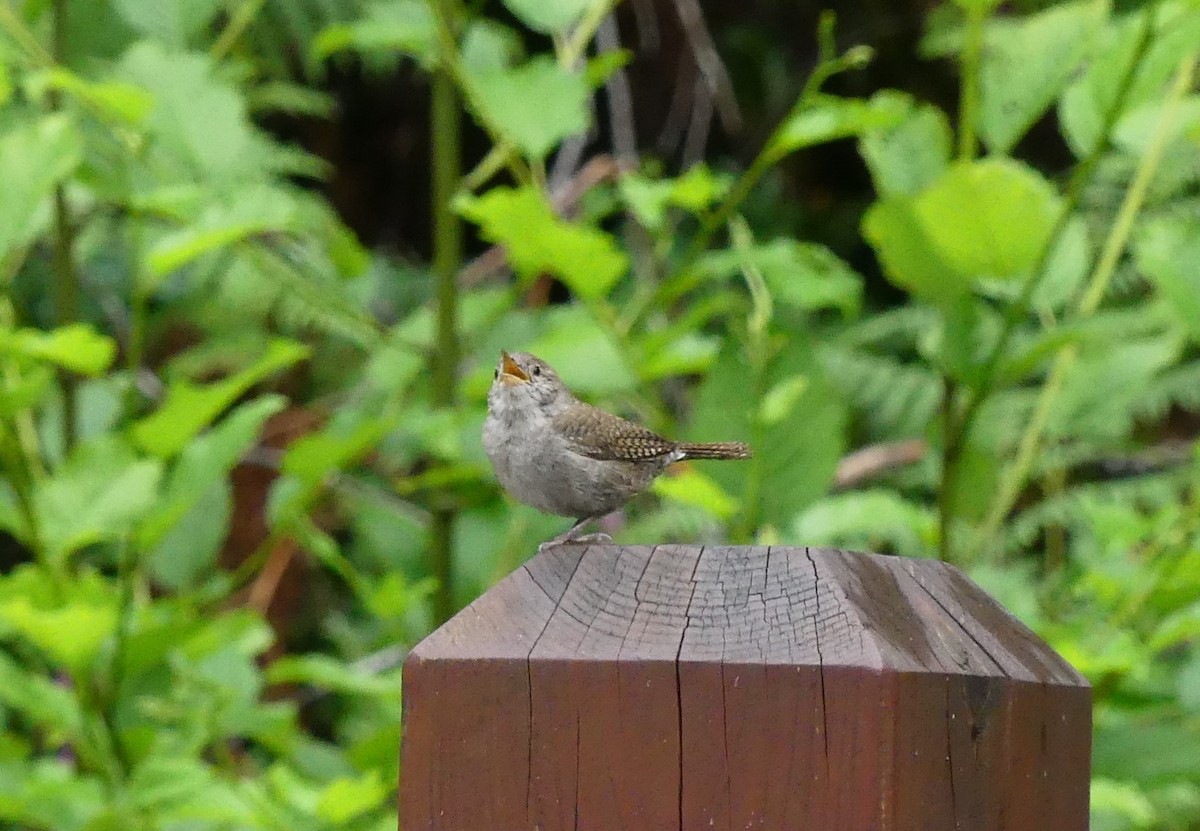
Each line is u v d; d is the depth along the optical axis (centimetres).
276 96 1295
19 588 831
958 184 762
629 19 1691
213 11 1002
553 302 1664
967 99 878
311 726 1340
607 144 1728
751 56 1716
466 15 928
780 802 435
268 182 1036
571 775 450
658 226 918
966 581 515
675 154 1698
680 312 1458
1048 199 788
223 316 1332
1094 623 852
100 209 1347
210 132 916
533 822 452
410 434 1037
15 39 1013
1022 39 845
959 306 813
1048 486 1212
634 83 1702
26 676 841
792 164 1700
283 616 1343
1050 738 482
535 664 455
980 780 454
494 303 1050
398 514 1021
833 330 1419
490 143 1752
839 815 430
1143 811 700
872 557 489
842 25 1706
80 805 803
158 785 771
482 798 456
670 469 1034
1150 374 896
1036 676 479
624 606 469
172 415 806
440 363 989
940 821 442
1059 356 915
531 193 817
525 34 1620
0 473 980
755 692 439
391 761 821
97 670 866
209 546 962
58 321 1028
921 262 812
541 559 487
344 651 1307
